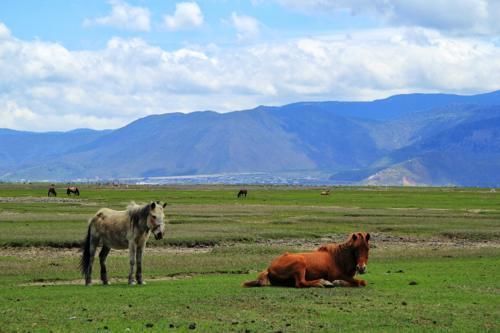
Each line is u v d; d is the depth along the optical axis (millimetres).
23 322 19047
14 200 113812
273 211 83750
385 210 87375
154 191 183750
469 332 17703
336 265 25578
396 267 34219
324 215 76375
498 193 173250
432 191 199875
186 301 22172
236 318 19484
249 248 44531
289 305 21328
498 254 42469
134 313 20250
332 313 20047
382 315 19734
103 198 125688
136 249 28156
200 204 103312
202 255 41531
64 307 21328
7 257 40281
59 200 115375
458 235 55812
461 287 25594
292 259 25266
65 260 38562
